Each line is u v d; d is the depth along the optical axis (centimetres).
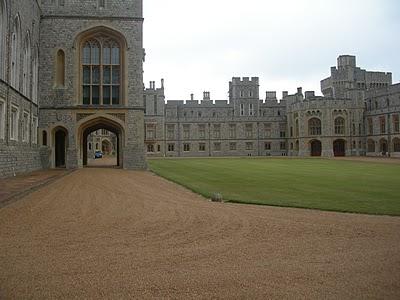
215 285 511
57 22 2955
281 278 537
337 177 2109
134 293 484
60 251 662
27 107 2542
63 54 2964
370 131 6944
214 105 8288
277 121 8100
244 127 8094
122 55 2995
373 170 2702
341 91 7706
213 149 8044
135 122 2958
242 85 8388
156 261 611
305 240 746
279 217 975
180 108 8156
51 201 1210
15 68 2292
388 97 6594
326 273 557
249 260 618
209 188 1598
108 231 812
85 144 3581
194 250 674
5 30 2042
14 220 910
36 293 481
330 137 6825
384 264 597
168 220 930
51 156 2920
